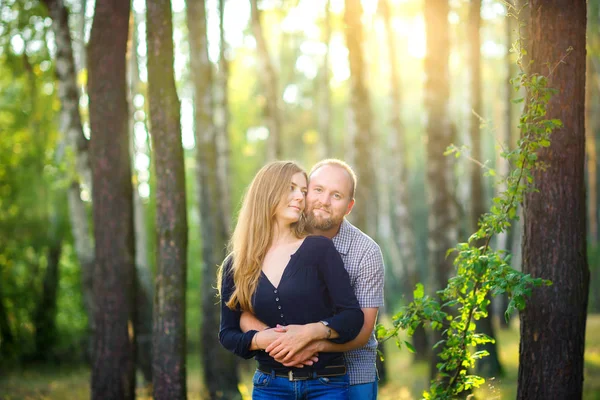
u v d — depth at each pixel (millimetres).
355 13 11969
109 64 6258
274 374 3438
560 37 3855
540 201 3916
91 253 11406
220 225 11914
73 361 16797
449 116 10398
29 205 16109
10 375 13984
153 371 5715
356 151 12164
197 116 10961
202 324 10750
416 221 36281
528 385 3932
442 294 4207
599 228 25578
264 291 3443
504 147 4336
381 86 29609
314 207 3711
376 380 3830
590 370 9812
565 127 3869
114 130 6340
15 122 14914
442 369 4270
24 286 17141
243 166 26594
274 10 15984
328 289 3408
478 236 4176
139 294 11898
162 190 5625
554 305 3863
